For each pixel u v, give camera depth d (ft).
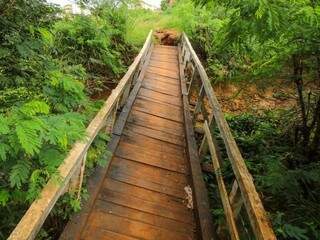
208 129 16.29
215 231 11.61
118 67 31.09
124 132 18.49
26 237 6.06
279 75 16.35
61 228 11.34
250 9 9.89
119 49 33.71
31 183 8.63
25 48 12.83
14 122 7.70
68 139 9.51
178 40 45.24
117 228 11.48
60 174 8.26
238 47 12.69
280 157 16.57
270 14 8.98
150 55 37.32
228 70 32.27
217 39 12.89
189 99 26.71
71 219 10.80
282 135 19.72
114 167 14.94
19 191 9.43
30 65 13.75
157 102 24.50
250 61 31.63
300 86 16.10
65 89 12.99
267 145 19.21
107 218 11.81
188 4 42.98
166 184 14.70
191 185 14.80
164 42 46.14
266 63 15.21
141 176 14.85
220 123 13.79
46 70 14.46
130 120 20.24
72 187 10.64
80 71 20.56
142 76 28.78
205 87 19.48
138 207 12.78
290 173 12.76
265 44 14.24
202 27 39.45
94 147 13.96
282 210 12.82
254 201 8.31
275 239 7.02
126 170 14.99
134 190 13.74
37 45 13.42
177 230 12.03
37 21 13.66
